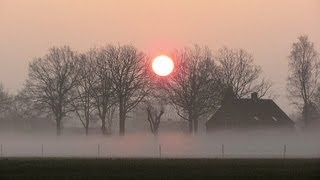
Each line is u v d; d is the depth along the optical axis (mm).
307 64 146750
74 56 156875
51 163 59469
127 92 149125
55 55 155250
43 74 153250
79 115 156750
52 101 152250
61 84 152875
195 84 146000
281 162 63156
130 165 56938
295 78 147000
